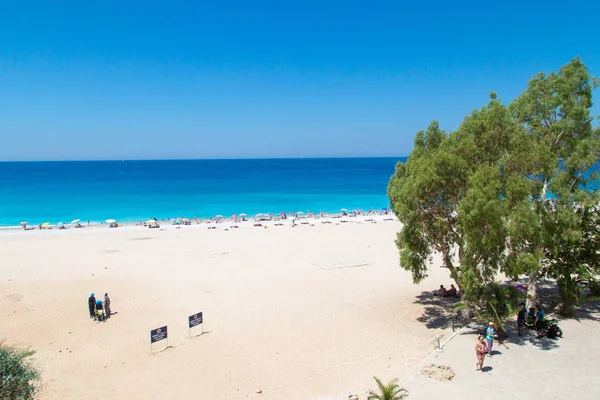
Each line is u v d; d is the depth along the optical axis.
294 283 31.77
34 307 26.55
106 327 23.59
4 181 140.00
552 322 19.50
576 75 20.31
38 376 12.80
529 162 18.48
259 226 58.72
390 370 17.58
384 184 135.38
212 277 33.34
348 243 46.66
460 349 18.22
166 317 25.05
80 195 100.12
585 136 20.23
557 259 21.77
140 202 89.00
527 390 14.61
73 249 43.44
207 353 20.27
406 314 25.16
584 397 14.10
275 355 19.91
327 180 152.00
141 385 17.28
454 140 20.70
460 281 21.58
